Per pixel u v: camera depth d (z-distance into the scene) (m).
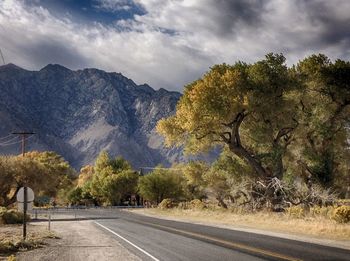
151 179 88.50
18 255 15.80
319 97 46.38
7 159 59.50
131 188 103.50
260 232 24.66
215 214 43.69
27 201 21.09
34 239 20.75
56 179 72.88
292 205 39.44
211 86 41.03
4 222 36.91
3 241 18.91
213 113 40.56
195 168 58.97
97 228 30.12
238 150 43.97
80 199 111.75
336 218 28.02
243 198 51.00
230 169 48.44
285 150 46.28
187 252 16.03
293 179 46.00
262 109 42.91
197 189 90.38
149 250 16.83
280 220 32.03
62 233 26.19
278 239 20.36
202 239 20.75
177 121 44.84
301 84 44.00
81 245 19.22
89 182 113.44
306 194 39.84
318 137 45.56
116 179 101.94
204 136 44.25
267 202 41.09
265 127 45.19
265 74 41.97
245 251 16.00
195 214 46.91
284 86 42.59
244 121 46.50
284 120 44.94
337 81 44.50
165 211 60.00
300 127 45.38
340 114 46.56
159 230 27.06
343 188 52.09
